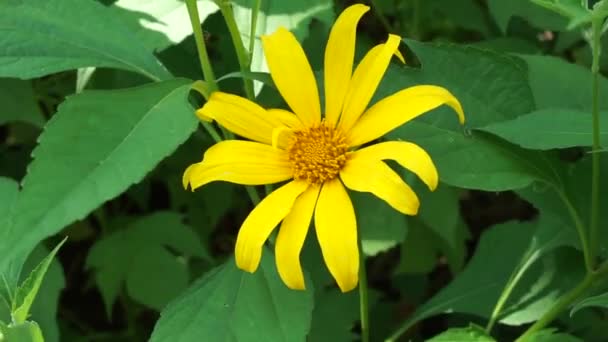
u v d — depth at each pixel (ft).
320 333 2.25
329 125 1.86
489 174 1.88
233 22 1.89
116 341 2.70
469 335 1.91
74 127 1.70
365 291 1.99
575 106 2.04
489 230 2.27
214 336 1.87
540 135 1.84
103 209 2.59
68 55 1.86
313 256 2.28
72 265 2.85
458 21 2.60
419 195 2.31
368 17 2.77
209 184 2.58
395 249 2.81
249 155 1.85
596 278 1.93
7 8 1.88
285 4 2.14
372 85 1.85
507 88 1.93
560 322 2.25
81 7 1.89
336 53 1.87
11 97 2.32
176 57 2.33
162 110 1.74
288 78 1.87
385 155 1.78
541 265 2.17
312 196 1.82
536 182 1.98
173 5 2.17
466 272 2.24
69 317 2.77
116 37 1.89
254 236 1.78
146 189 2.65
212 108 1.83
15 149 2.72
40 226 1.64
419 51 1.94
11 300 1.80
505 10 2.36
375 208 2.23
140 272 2.41
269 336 1.86
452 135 1.90
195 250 2.44
